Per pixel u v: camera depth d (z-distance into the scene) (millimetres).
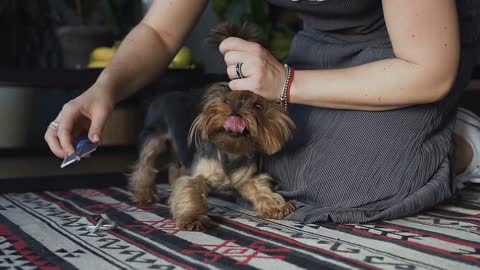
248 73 1305
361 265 1016
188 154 1604
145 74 1530
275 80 1314
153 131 1736
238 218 1430
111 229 1329
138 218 1459
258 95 1344
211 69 2811
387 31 1424
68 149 1216
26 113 2785
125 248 1163
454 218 1404
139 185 1715
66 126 1232
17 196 1873
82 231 1320
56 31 2875
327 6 1416
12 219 1481
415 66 1267
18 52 2938
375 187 1383
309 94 1321
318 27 1537
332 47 1507
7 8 2889
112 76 1427
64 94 2807
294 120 1490
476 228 1293
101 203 1704
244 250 1126
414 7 1258
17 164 2615
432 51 1258
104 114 1283
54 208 1635
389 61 1298
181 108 1693
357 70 1315
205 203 1394
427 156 1418
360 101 1312
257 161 1509
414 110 1393
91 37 2723
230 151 1386
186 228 1304
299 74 1334
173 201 1396
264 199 1434
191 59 2561
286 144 1477
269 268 1008
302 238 1213
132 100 2664
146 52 1539
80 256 1113
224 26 1417
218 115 1345
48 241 1233
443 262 1029
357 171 1392
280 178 1504
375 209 1373
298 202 1446
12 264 1071
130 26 3061
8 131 2775
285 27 2793
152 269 1019
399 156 1392
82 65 2725
